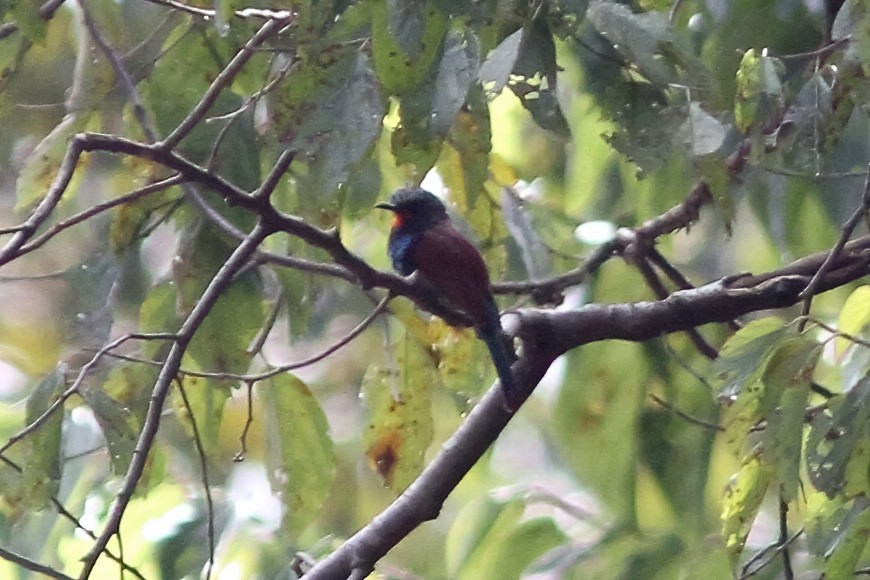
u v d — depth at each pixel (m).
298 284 7.43
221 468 11.82
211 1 7.37
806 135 6.82
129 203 7.20
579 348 9.59
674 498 9.49
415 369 7.85
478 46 5.21
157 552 8.56
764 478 5.89
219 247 7.16
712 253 11.44
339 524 13.05
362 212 7.93
